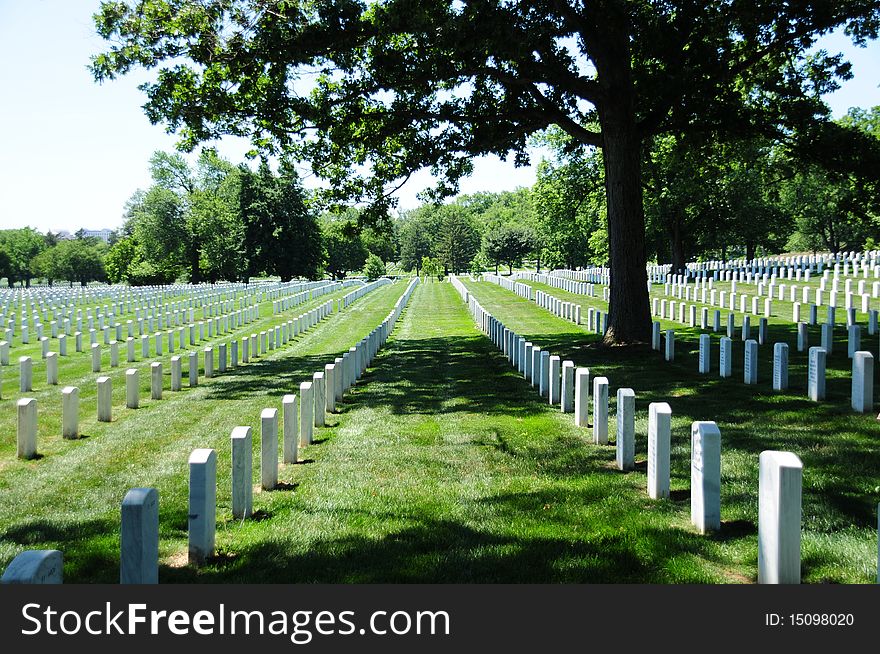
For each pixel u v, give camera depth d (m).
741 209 53.16
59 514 7.51
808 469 7.87
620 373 15.91
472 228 132.88
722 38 19.98
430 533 6.42
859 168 19.48
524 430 10.91
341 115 19.88
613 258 19.59
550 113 19.84
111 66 17.06
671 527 6.35
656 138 36.59
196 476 5.78
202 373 20.66
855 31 18.58
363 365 18.69
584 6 17.83
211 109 18.02
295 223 85.31
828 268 48.69
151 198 85.38
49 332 31.55
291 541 6.32
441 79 18.73
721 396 12.62
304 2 17.44
